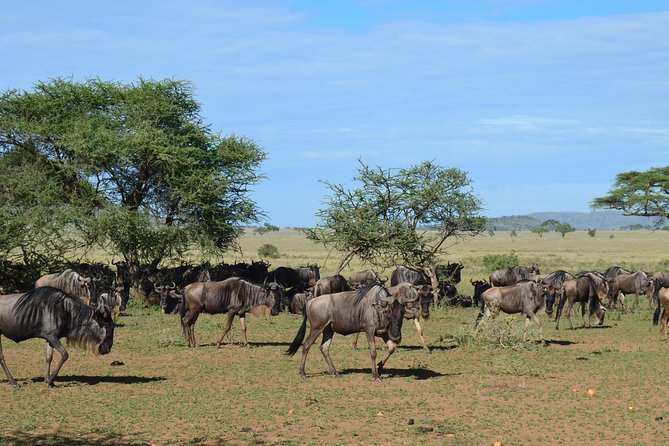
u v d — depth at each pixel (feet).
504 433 50.16
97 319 66.03
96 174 157.79
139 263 158.81
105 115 163.53
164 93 171.22
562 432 50.67
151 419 53.72
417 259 155.33
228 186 164.04
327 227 154.81
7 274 143.33
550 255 429.79
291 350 71.92
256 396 61.36
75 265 147.13
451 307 152.25
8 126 153.28
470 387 65.67
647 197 180.65
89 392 62.75
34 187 147.43
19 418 53.36
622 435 50.03
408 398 61.00
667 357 83.82
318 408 57.11
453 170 156.97
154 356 83.97
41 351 86.43
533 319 92.27
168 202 165.58
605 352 87.61
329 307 69.77
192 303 91.97
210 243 160.04
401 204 154.61
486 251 512.22
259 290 91.97
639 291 143.84
